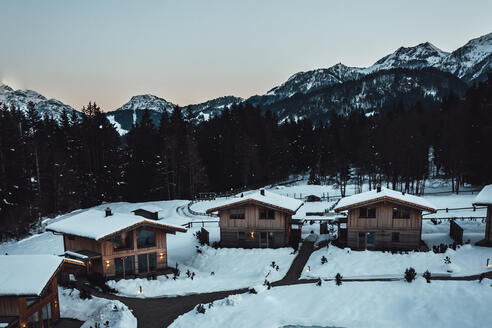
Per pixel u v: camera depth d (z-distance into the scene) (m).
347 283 23.61
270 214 33.53
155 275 28.78
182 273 30.05
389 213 30.11
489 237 28.27
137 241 28.95
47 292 19.34
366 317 19.03
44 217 56.44
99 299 23.11
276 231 33.44
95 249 28.09
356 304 20.52
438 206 46.25
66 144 71.88
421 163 62.22
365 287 22.56
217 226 44.22
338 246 31.89
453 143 57.62
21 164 54.34
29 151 58.59
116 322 19.48
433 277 22.95
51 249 38.12
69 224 29.88
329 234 36.88
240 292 24.05
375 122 99.44
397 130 63.88
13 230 45.62
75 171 63.28
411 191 63.97
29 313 17.42
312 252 31.62
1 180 49.62
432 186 66.50
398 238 30.05
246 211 33.97
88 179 67.44
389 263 26.70
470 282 21.08
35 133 65.75
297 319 19.16
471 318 17.41
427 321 17.98
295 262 29.39
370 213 30.58
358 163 78.69
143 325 19.92
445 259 25.64
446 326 17.31
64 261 20.09
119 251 28.09
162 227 29.47
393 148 61.75
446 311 18.38
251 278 26.97
